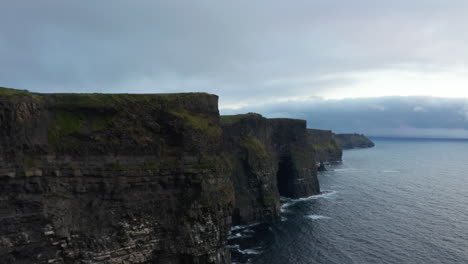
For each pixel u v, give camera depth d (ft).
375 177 527.40
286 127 387.75
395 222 270.67
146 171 141.49
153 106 152.15
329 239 229.66
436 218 282.56
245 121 303.89
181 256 146.30
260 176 287.69
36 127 119.75
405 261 191.31
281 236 237.45
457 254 200.95
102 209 128.77
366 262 190.60
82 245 122.72
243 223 268.00
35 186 114.93
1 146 108.06
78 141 130.21
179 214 146.20
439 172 601.21
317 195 386.11
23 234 109.70
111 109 139.95
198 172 151.43
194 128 156.87
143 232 137.18
